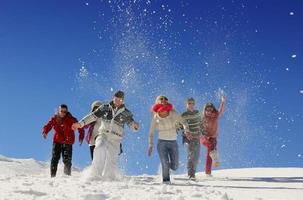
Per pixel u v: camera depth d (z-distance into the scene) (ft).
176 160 29.48
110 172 28.63
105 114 29.32
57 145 35.55
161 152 29.12
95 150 28.45
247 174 38.78
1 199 17.17
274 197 21.80
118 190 21.44
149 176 35.65
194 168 33.22
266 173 39.06
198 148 33.40
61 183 23.90
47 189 21.07
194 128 33.40
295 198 21.50
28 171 45.75
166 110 29.48
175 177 34.94
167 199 18.43
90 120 29.37
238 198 20.70
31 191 19.39
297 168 42.80
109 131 29.01
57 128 35.81
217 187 26.58
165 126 29.40
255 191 24.34
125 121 29.45
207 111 36.94
